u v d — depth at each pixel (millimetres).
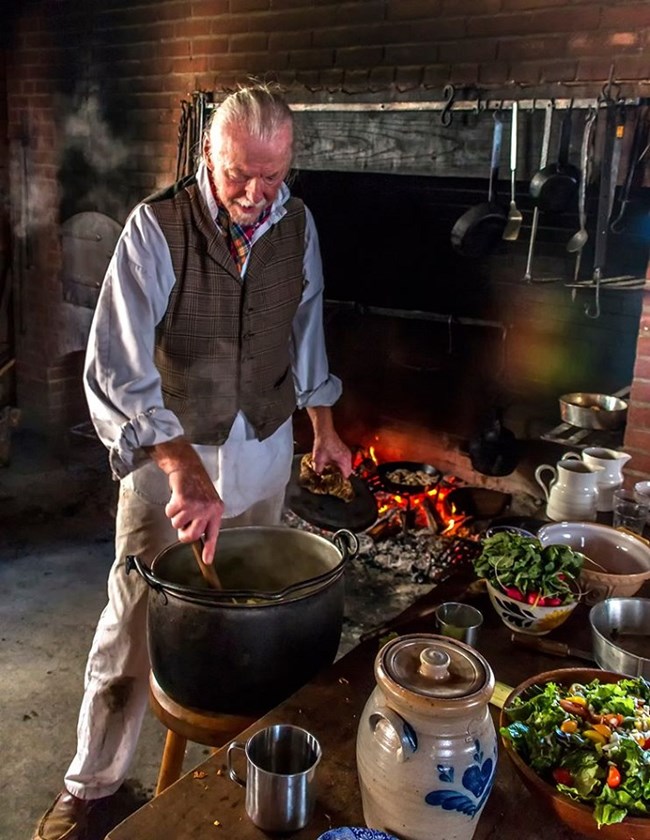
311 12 2812
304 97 2871
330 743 1038
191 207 1495
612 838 872
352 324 3426
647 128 2174
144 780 1970
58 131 3691
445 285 3131
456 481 3297
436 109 2518
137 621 1623
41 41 3645
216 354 1575
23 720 2162
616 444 2322
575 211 2611
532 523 1950
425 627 1316
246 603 1119
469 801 827
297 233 1661
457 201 2852
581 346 2889
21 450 3969
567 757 934
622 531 1518
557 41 2371
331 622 1202
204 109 3096
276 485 1797
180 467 1348
